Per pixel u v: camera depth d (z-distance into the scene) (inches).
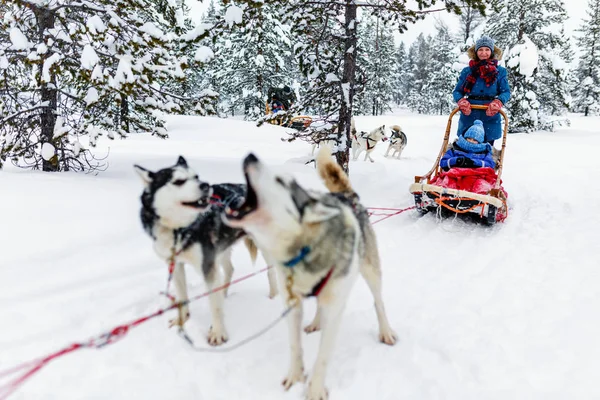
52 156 255.0
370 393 94.7
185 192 100.7
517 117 698.2
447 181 209.3
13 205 190.9
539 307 128.0
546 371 99.5
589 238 181.5
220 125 761.0
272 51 1000.9
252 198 77.0
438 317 125.6
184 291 123.1
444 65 1567.4
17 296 129.4
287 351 111.2
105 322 120.3
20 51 244.1
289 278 87.1
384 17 264.8
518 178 320.2
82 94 277.7
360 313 130.3
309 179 273.4
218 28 243.3
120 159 347.9
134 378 98.2
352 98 264.8
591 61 1354.6
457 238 195.9
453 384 96.6
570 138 624.7
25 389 93.8
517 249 176.7
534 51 647.8
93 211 198.2
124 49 247.8
